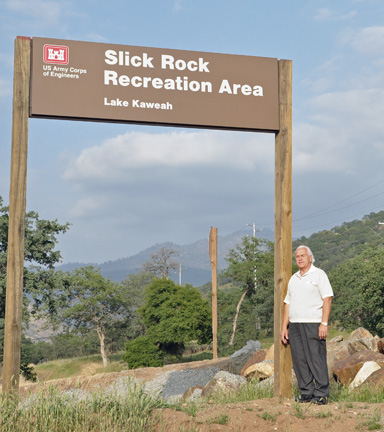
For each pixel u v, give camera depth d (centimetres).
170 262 8300
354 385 859
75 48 716
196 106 754
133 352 4450
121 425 596
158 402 688
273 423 611
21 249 676
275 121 781
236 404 684
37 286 3947
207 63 762
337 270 6244
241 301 5884
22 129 691
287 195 778
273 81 785
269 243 6116
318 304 704
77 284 5597
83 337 5881
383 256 4919
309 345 700
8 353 663
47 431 571
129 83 732
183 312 4459
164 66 745
